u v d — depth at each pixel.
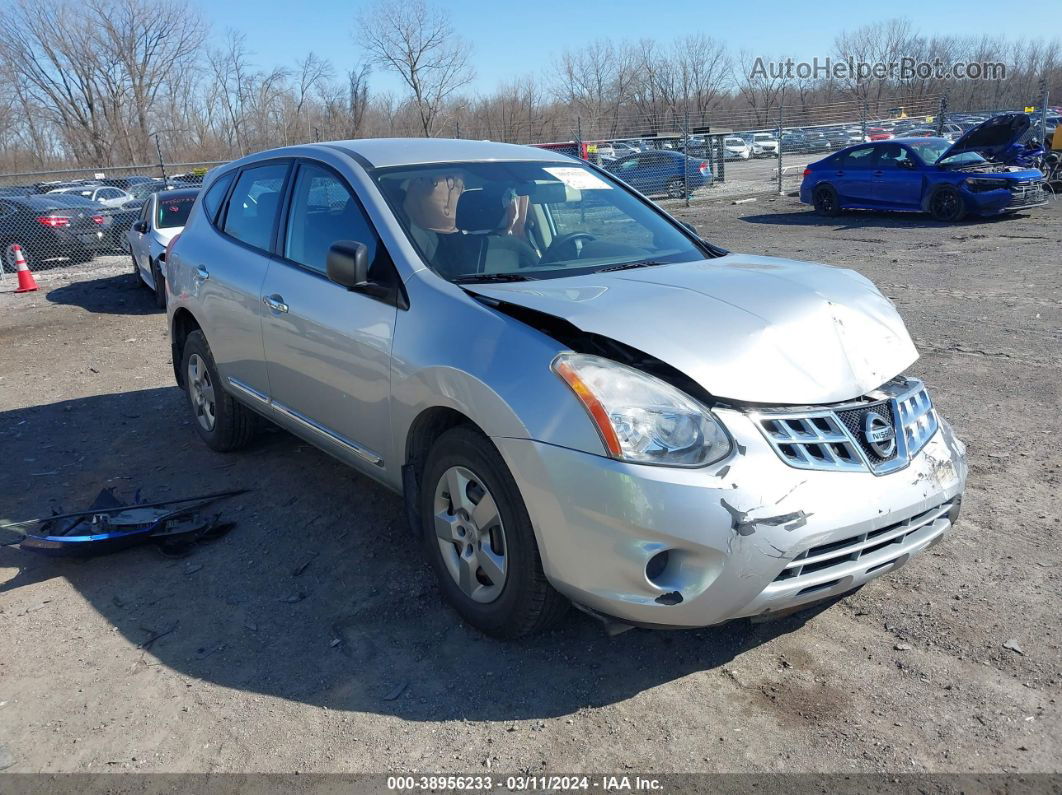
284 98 51.75
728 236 15.49
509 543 2.94
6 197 15.41
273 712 2.87
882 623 3.21
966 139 16.48
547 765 2.58
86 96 53.03
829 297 3.18
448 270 3.46
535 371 2.80
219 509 4.48
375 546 4.01
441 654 3.15
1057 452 4.74
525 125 47.41
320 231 4.01
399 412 3.36
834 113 38.09
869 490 2.73
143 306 11.55
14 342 9.55
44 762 2.67
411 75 46.28
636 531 2.58
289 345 4.06
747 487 2.58
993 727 2.64
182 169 47.03
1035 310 8.10
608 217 4.13
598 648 3.15
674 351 2.75
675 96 54.25
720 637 3.18
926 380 6.16
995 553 3.66
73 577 3.84
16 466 5.30
